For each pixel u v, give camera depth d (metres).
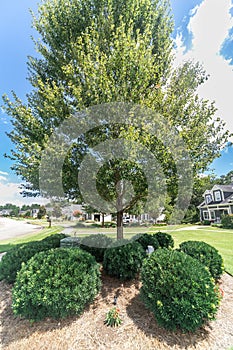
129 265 3.40
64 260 2.72
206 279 2.48
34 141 4.53
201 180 4.35
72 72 3.84
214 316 2.44
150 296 2.43
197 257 3.56
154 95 3.84
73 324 2.40
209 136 4.49
